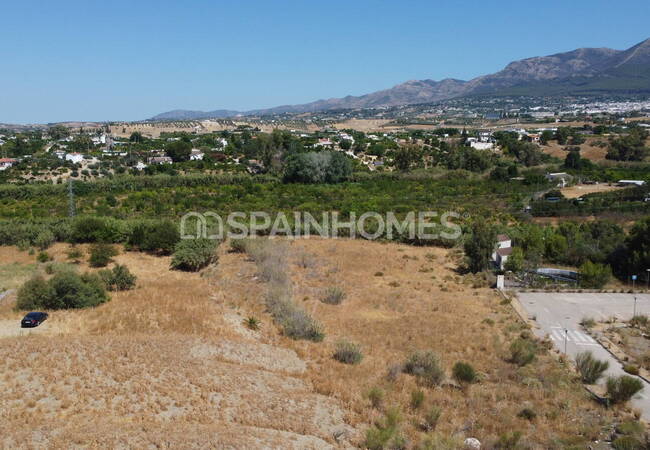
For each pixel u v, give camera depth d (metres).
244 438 18.00
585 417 23.00
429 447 18.88
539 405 23.95
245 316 33.84
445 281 45.88
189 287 40.03
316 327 31.58
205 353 26.30
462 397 24.45
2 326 30.22
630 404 24.38
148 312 33.06
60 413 19.12
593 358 28.02
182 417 19.59
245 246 52.75
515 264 47.66
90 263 48.03
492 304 39.59
